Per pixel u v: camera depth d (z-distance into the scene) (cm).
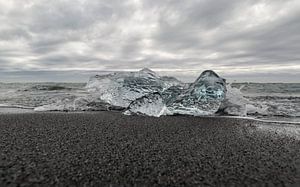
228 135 737
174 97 1238
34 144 586
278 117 1124
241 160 505
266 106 1345
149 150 560
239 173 438
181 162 485
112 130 770
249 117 1120
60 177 400
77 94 2122
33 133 703
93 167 446
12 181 381
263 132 789
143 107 1141
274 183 400
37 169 430
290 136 739
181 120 1000
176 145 609
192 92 1198
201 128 837
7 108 1388
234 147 603
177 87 1366
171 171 438
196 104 1148
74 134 700
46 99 1781
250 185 392
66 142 610
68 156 502
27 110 1305
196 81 1252
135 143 618
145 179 403
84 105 1427
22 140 621
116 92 1430
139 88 1408
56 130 750
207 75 1225
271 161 504
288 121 1016
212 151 564
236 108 1234
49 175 406
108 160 484
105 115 1109
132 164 466
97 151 541
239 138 702
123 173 423
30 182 379
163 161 488
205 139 679
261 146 620
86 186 372
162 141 646
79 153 523
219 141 661
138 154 528
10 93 2264
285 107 1333
